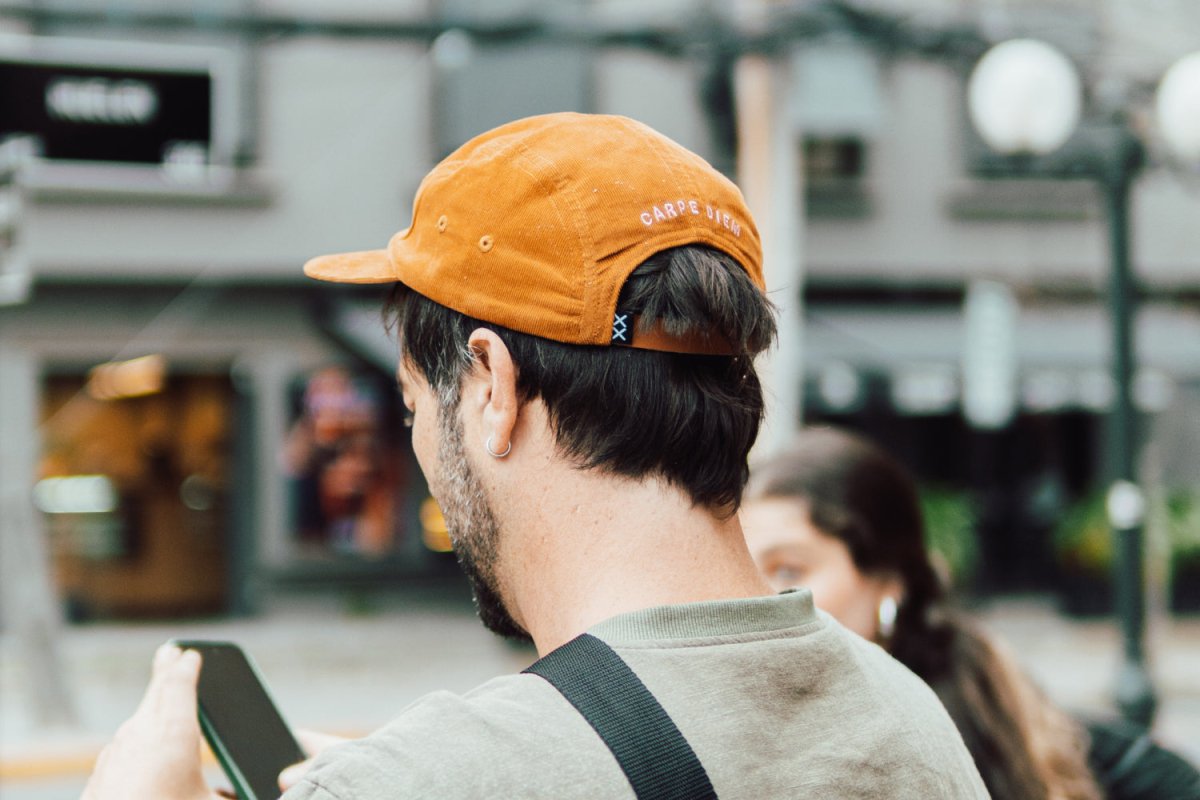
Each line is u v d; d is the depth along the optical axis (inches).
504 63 441.7
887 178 490.3
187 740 38.5
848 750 33.3
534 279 34.8
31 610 319.3
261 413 460.4
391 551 476.1
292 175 438.0
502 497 35.9
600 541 34.8
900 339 471.2
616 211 35.0
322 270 40.2
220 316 444.1
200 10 399.9
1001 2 403.9
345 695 349.4
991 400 394.6
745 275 36.6
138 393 465.7
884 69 485.4
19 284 272.2
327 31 278.7
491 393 35.4
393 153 445.1
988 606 490.3
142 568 468.8
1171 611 483.8
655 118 447.5
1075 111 255.0
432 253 36.6
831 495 75.4
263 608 463.2
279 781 40.9
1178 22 424.5
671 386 34.9
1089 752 76.1
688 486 35.0
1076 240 501.4
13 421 341.1
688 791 30.4
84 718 328.8
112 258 424.8
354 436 472.4
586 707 31.2
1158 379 473.7
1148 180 479.8
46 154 233.5
